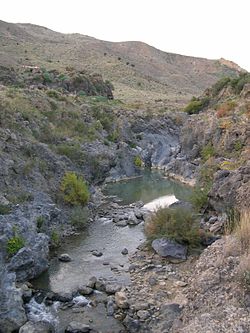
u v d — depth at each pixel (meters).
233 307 12.67
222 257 15.39
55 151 31.94
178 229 20.34
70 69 77.19
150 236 21.39
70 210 25.95
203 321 12.39
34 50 123.69
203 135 45.91
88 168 34.25
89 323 14.52
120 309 15.33
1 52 91.81
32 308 15.35
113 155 39.62
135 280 17.61
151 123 60.22
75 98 54.81
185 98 104.44
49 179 27.19
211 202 23.48
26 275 17.55
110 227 25.11
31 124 33.00
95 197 32.16
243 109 44.28
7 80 54.78
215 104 57.94
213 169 32.56
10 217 19.80
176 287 16.53
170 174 46.41
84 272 18.69
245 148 36.50
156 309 14.86
